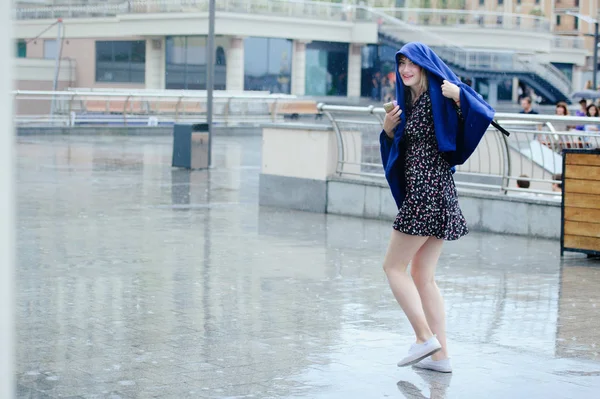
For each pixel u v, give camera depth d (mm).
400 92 5730
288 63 62406
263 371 5891
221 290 8477
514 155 13844
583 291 8703
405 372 5902
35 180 18562
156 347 6457
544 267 9984
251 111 47625
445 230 5672
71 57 64875
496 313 7707
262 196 15273
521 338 6863
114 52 63031
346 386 5578
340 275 9320
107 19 61500
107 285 8633
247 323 7215
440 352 5918
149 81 61188
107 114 42219
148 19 59250
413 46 5668
